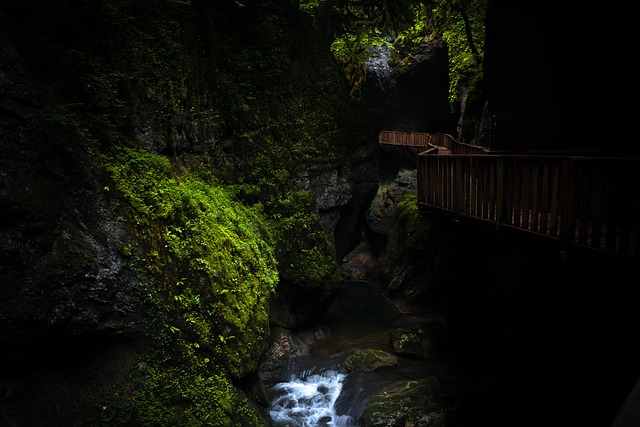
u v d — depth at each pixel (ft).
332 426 31.09
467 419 28.81
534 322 29.35
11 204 17.53
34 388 19.33
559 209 22.48
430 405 31.07
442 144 85.15
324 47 52.39
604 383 21.93
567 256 21.34
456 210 32.94
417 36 97.09
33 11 20.62
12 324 17.87
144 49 27.91
